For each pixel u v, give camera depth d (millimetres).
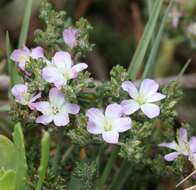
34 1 299
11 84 219
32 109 201
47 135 177
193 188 207
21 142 184
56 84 197
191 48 297
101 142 199
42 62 203
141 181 238
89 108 214
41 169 184
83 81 200
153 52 225
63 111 198
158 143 228
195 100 303
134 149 193
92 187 202
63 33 215
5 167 195
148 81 205
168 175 213
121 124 196
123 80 205
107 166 208
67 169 224
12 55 214
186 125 218
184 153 208
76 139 198
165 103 205
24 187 191
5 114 267
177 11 290
